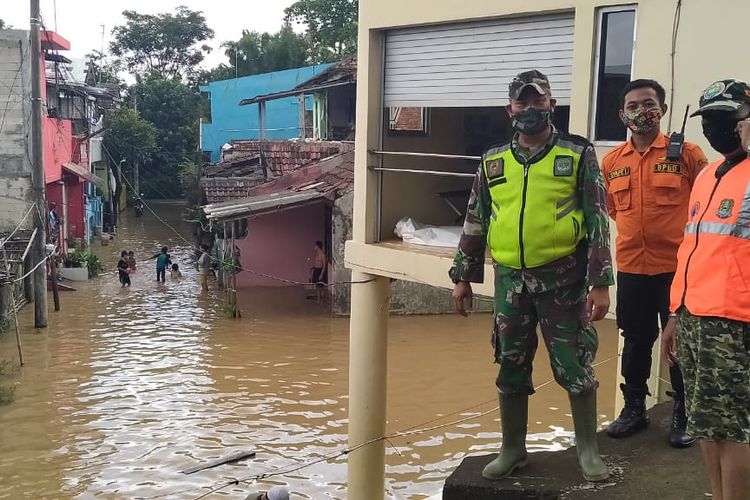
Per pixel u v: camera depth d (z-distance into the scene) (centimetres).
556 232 338
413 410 1187
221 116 3712
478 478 377
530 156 344
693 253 300
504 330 364
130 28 5612
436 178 812
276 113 3462
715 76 516
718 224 290
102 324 1789
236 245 2220
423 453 1010
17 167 2022
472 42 646
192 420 1138
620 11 562
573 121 586
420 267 674
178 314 1902
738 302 282
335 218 1870
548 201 339
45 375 1369
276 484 916
